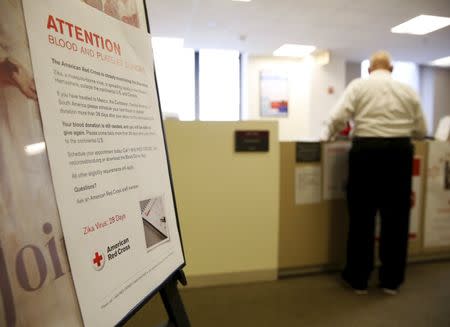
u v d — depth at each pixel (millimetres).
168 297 882
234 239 2154
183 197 2053
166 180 920
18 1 547
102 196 669
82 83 659
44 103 570
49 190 556
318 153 2285
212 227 2115
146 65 901
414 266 2494
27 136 532
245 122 2096
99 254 640
